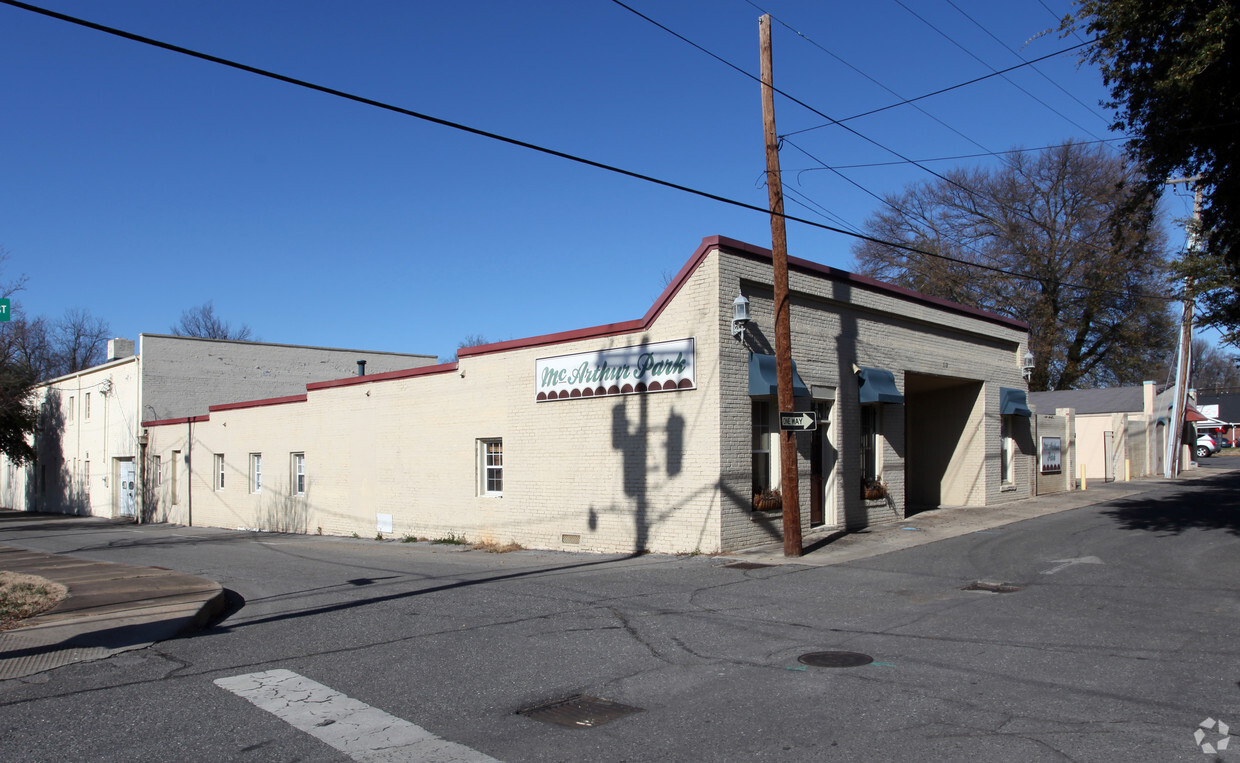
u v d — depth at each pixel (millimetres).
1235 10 11461
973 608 9773
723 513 14609
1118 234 15836
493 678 7086
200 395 36344
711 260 14977
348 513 23812
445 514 20516
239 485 29078
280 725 5891
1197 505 21125
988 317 23203
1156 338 40781
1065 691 6402
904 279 44531
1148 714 5824
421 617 9828
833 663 7379
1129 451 35031
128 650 8234
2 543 24859
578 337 17281
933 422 23812
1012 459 24594
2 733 5754
